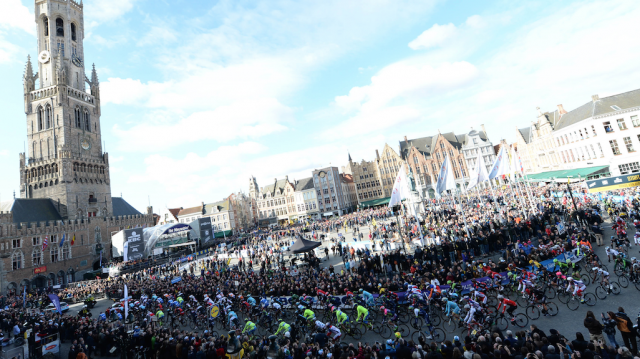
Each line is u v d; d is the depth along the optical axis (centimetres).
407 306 1877
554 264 1861
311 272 2966
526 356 974
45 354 2073
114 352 1942
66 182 7325
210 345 1500
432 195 10450
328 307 1992
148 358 1820
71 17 8775
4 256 5203
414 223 4484
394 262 2725
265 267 3953
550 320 1531
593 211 2881
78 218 7481
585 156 5775
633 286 1677
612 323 1148
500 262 2030
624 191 3891
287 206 12088
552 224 3092
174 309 2514
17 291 5319
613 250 1825
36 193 7569
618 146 5078
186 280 3706
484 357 1041
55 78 8119
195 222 8175
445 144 11025
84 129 8319
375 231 4938
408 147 11481
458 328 1634
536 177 6619
